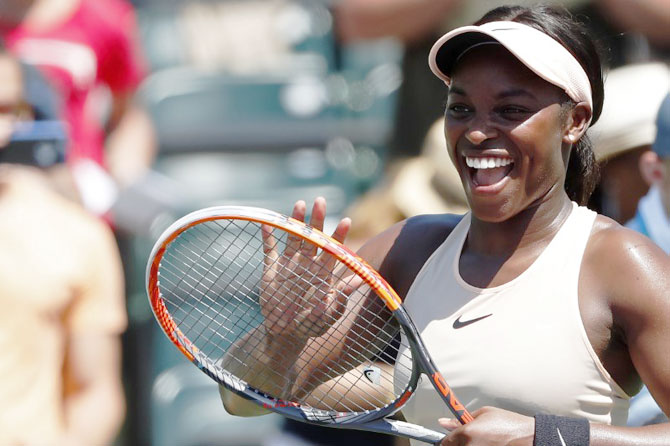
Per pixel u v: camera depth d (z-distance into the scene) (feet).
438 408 36.27
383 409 36.45
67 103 69.21
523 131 33.88
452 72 35.58
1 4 70.13
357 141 77.25
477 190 34.65
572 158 37.63
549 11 35.65
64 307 53.36
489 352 34.40
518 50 33.19
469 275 35.60
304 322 36.86
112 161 72.59
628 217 51.96
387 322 37.52
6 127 56.49
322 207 36.65
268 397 37.88
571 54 34.83
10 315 51.88
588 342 33.53
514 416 33.22
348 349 38.27
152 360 67.31
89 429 53.42
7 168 55.98
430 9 60.59
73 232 54.29
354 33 69.56
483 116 34.27
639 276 33.37
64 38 70.69
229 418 68.80
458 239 36.58
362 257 38.73
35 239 53.11
